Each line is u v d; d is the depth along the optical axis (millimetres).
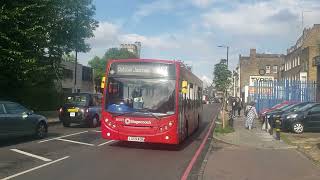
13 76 30859
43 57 36469
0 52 27906
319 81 42750
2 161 13938
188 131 20859
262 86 48062
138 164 14016
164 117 16750
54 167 12992
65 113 27188
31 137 20625
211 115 49906
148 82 17000
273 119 27156
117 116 16969
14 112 18703
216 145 19719
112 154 16031
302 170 12930
